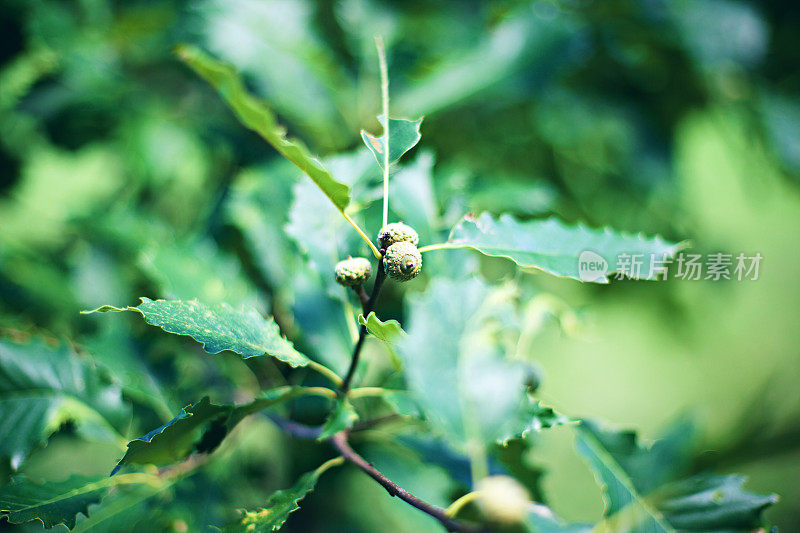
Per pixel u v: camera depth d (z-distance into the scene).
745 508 0.54
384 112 0.50
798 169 0.81
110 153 0.84
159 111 0.78
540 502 0.57
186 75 0.79
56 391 0.57
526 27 0.69
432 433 0.59
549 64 0.68
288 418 0.63
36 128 0.73
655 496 0.55
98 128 0.76
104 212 0.74
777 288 1.27
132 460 0.50
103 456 0.86
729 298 0.91
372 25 0.74
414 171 0.60
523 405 0.53
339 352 0.57
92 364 0.58
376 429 0.62
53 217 0.81
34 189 0.84
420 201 0.59
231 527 0.50
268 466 0.69
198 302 0.50
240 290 0.62
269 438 0.76
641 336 1.26
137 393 0.60
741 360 1.27
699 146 1.02
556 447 1.17
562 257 0.50
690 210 0.87
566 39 0.69
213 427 0.51
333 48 0.78
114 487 0.58
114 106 0.75
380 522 0.72
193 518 0.58
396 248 0.48
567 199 0.86
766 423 0.65
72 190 0.89
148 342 0.61
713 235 0.94
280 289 0.63
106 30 0.76
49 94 0.73
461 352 0.55
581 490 1.11
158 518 0.58
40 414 0.56
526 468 0.57
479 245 0.50
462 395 0.54
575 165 0.88
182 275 0.61
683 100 0.86
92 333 0.68
